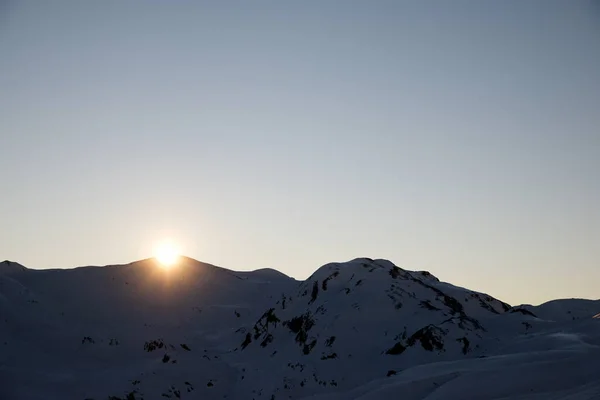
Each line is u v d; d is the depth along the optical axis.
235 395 138.25
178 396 136.50
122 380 139.50
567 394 68.50
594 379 75.75
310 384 133.00
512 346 116.56
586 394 64.88
